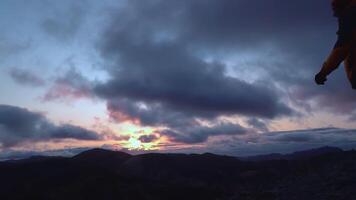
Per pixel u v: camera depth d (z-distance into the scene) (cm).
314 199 1683
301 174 2809
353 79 276
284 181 2736
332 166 2506
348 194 1659
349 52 273
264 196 2250
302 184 2186
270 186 2683
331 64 279
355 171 2125
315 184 2025
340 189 1798
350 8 269
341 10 277
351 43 269
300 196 1877
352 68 274
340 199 1611
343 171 2222
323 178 2136
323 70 287
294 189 2109
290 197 1941
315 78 294
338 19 278
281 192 2166
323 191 1797
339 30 275
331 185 1886
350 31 268
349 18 268
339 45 273
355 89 282
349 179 1939
